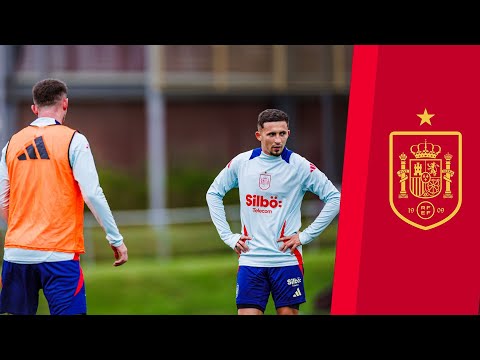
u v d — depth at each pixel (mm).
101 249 63875
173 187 79188
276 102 83750
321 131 85188
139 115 83375
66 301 20188
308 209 70625
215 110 85812
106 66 77812
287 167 22469
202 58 76375
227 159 86062
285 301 22625
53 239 20078
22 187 20312
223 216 23125
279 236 22547
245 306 22766
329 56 77688
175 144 84438
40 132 20422
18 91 75125
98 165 81875
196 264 58875
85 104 81625
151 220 70500
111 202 76688
